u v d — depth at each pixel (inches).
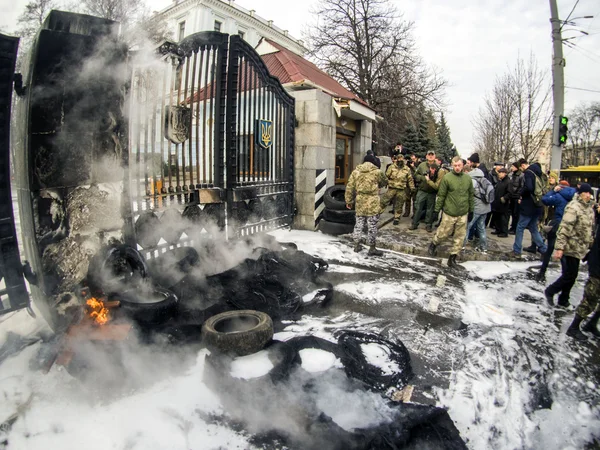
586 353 158.1
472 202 257.1
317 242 300.7
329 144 350.9
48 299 127.0
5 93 118.8
